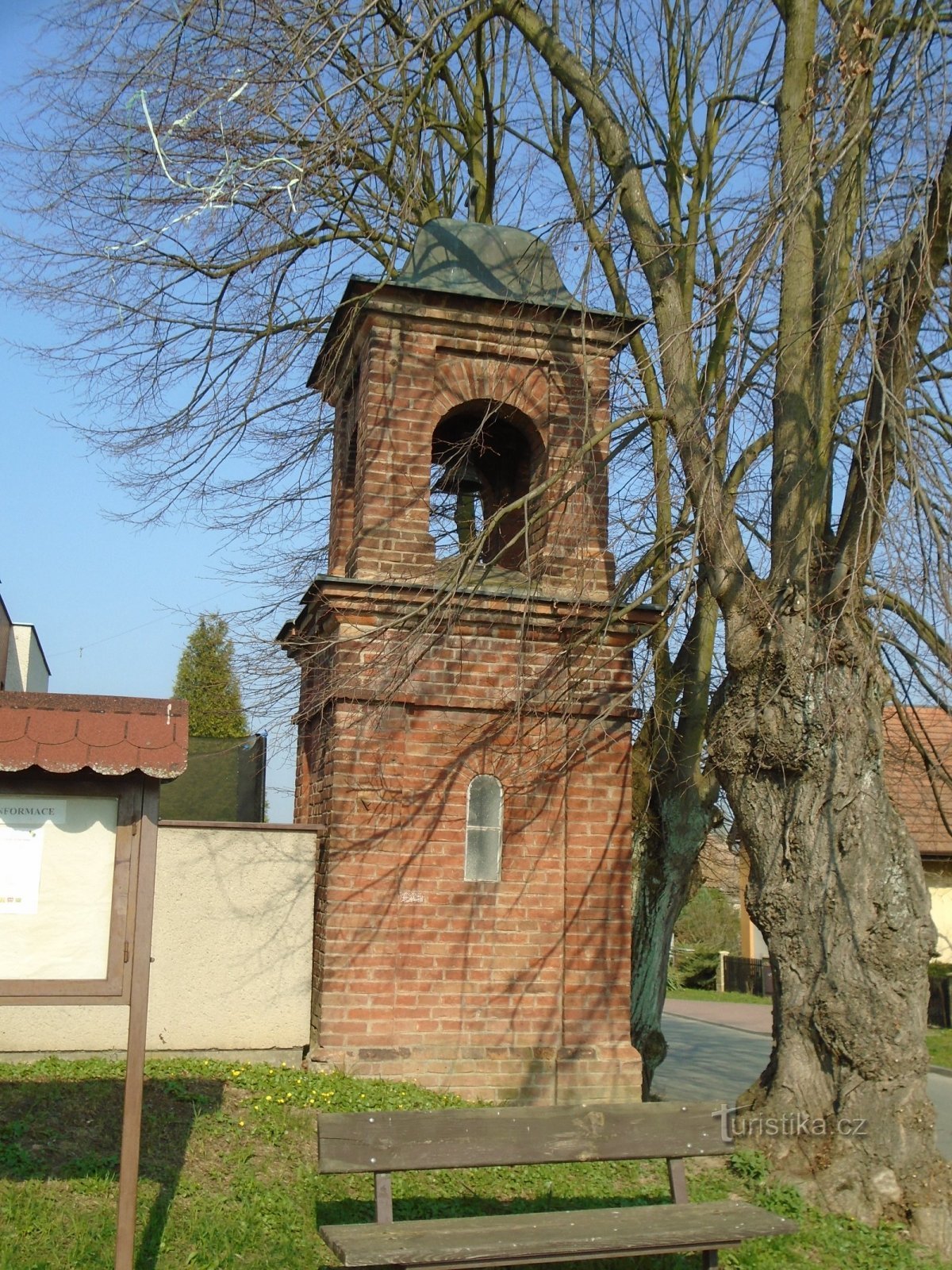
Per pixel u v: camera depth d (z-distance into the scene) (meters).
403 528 9.70
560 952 9.43
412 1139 5.65
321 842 9.54
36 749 5.05
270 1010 9.24
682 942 35.12
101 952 5.19
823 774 7.74
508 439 11.09
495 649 9.63
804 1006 7.64
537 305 9.99
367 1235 5.26
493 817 9.52
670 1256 6.21
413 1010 9.09
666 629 8.84
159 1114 7.52
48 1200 6.07
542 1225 5.48
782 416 8.30
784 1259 6.36
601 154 9.54
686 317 9.22
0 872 5.14
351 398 10.80
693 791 10.81
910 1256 6.54
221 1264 5.68
